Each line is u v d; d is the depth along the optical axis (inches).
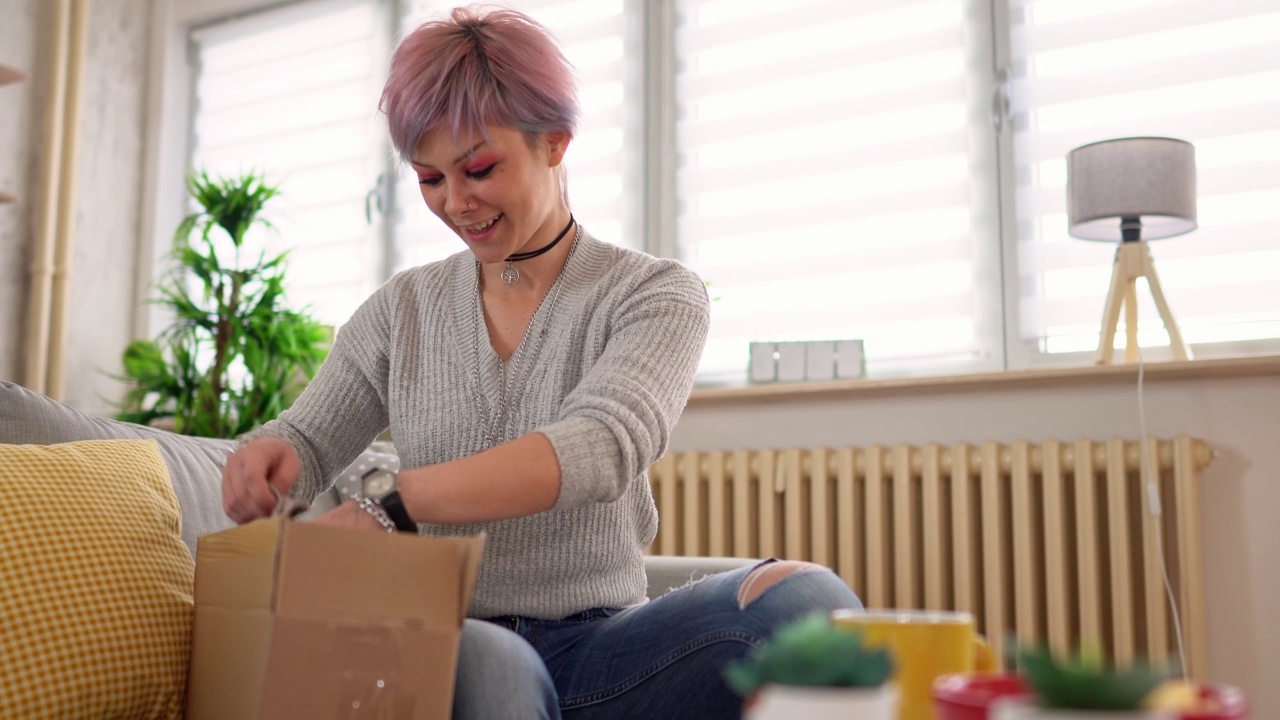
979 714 23.2
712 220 128.3
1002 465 103.4
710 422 120.6
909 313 117.8
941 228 118.1
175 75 162.2
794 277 123.3
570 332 58.4
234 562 41.5
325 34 154.9
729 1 131.2
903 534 105.4
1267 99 104.8
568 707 54.1
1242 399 98.2
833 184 123.3
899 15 122.3
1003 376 102.1
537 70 55.0
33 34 145.3
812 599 49.3
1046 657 20.4
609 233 134.0
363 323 63.9
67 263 143.1
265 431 59.9
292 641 37.5
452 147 54.0
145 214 158.2
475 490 45.5
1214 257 106.3
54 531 48.4
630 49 134.9
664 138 132.3
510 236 56.4
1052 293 113.3
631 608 56.7
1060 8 115.0
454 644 39.0
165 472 57.2
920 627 28.8
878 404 112.6
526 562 55.9
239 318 131.3
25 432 60.0
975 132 117.3
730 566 74.1
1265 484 96.6
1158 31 109.3
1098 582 98.6
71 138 145.3
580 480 47.3
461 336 60.6
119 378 141.0
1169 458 97.0
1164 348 106.5
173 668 49.3
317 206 151.6
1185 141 98.0
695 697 50.9
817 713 21.0
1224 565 97.1
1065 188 112.3
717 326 126.3
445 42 54.7
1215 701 23.0
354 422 62.9
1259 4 105.3
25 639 45.4
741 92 129.3
